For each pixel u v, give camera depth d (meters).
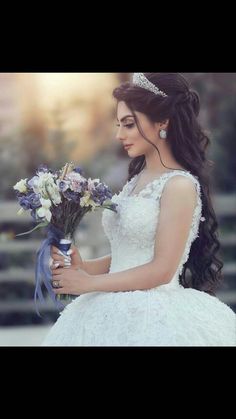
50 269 3.03
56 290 3.02
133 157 3.23
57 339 3.11
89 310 3.07
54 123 9.25
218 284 3.35
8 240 8.10
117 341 2.95
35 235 8.23
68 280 2.99
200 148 3.18
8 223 8.24
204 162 3.22
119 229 3.11
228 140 9.23
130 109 3.07
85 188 3.03
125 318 2.97
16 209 8.19
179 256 3.00
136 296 3.01
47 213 2.95
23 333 6.92
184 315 3.00
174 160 3.16
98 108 9.38
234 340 3.06
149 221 3.03
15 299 7.96
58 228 3.03
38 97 9.25
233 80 9.32
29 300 7.98
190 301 3.07
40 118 9.23
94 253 8.06
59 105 9.29
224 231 8.52
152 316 2.96
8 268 8.09
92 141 9.37
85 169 9.18
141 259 3.07
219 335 3.02
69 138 9.24
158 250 3.00
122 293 3.04
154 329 2.94
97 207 3.05
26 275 7.88
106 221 3.19
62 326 3.14
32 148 9.07
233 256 8.41
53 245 3.03
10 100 9.20
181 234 3.00
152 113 3.06
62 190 2.97
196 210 3.07
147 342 2.92
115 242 3.14
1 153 8.95
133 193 3.19
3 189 8.76
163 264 2.98
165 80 3.08
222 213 8.52
